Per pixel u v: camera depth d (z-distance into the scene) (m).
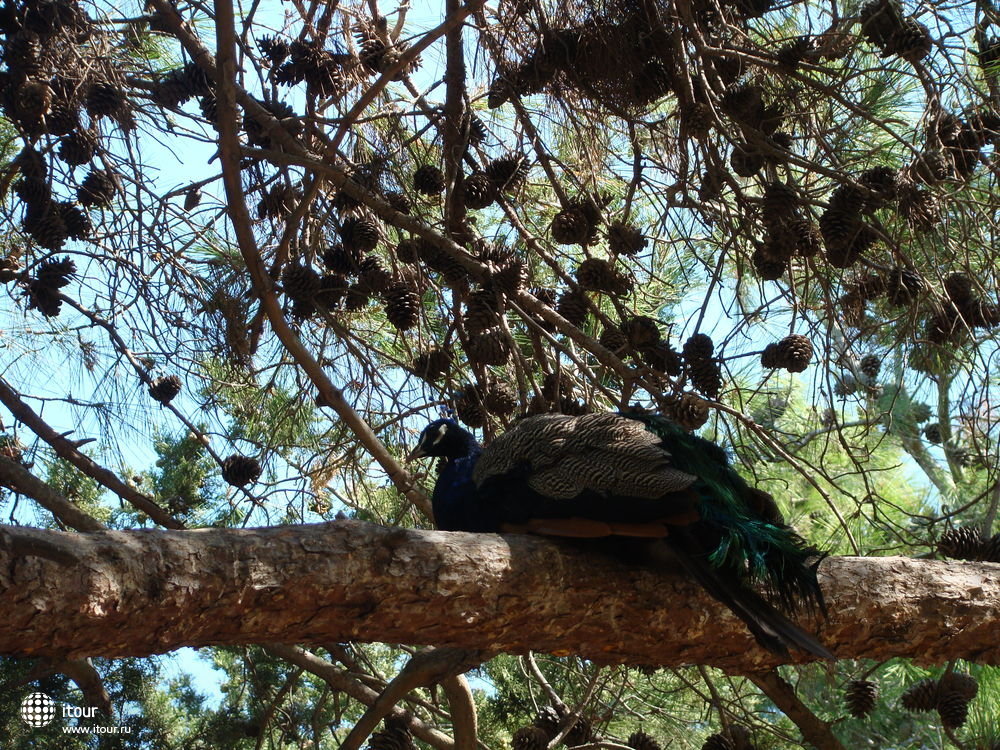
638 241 4.52
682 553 3.02
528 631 3.05
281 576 2.71
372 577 2.81
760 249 4.35
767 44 4.47
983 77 4.41
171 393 5.04
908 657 3.39
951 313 4.20
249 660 5.21
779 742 5.10
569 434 3.25
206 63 4.32
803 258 4.43
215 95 4.18
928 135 4.04
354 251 4.66
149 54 5.18
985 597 3.32
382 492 5.32
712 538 3.04
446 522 3.50
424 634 2.93
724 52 4.19
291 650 4.66
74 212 4.62
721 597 2.92
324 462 4.63
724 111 4.41
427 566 2.88
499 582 2.95
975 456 4.71
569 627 3.09
